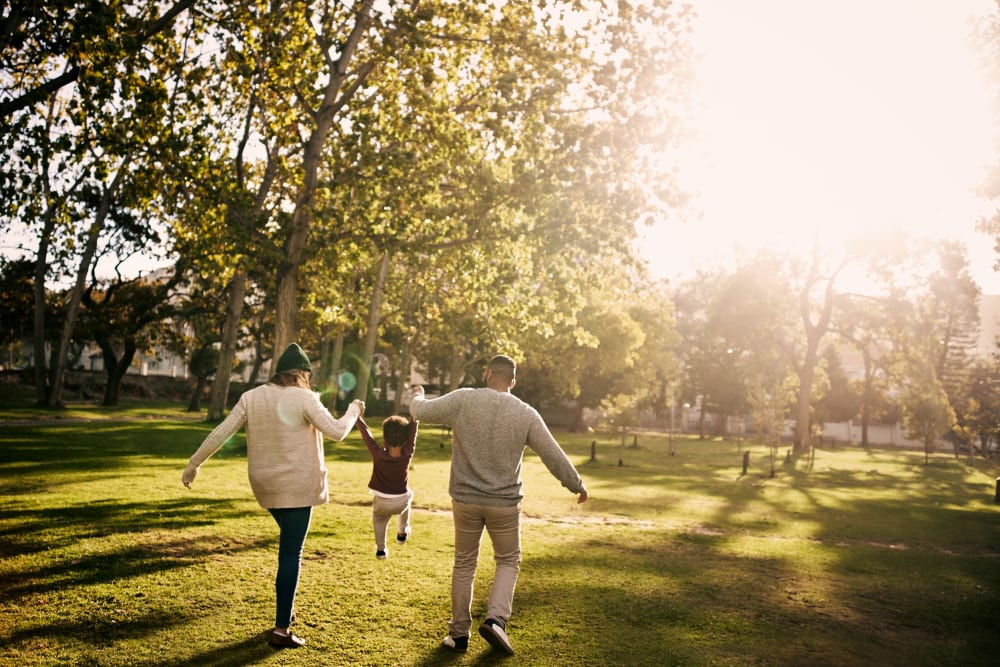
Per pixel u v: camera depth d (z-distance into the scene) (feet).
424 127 53.26
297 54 54.39
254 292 147.95
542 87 48.52
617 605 21.36
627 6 44.73
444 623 18.63
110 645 15.94
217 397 105.29
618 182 47.83
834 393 251.60
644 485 66.49
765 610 22.12
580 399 186.91
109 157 46.98
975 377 221.46
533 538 32.81
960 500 70.44
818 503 59.72
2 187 39.34
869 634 20.35
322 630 17.61
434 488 48.98
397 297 113.09
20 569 21.59
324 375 150.20
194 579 21.48
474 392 16.69
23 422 93.09
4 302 141.18
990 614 23.58
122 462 51.88
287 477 16.26
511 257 62.39
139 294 147.64
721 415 239.91
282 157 59.67
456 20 51.72
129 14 43.78
